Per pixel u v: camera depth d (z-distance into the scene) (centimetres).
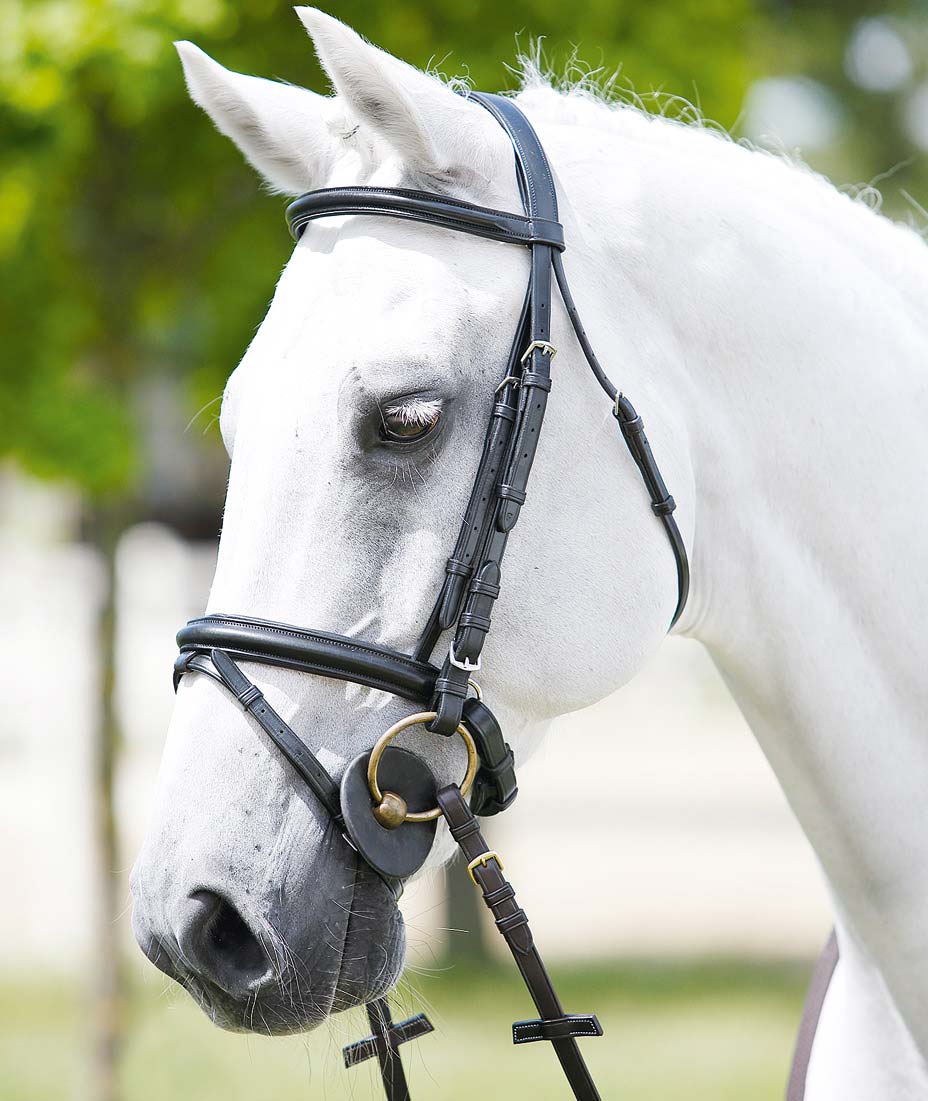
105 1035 809
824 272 295
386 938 259
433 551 256
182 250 789
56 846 1602
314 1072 918
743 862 1748
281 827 250
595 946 1323
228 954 251
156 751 1950
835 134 1411
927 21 1311
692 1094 882
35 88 643
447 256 262
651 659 284
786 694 295
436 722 253
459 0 687
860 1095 302
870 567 290
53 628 1834
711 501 289
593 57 704
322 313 258
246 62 681
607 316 276
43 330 749
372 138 274
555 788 2458
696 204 289
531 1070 961
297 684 253
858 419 290
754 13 820
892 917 294
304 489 254
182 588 2302
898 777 292
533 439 259
